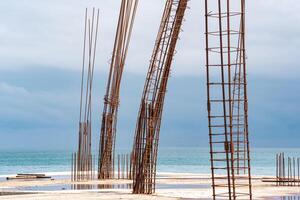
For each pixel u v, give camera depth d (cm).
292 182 4309
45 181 4562
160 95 3173
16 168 11444
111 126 4659
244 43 2414
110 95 4588
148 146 3278
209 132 2380
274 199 3203
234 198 2420
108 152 4678
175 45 3114
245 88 2433
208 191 3600
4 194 3462
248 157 2509
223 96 2327
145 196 3216
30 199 3092
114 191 3556
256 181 4612
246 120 2466
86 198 3133
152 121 3228
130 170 4612
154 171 3362
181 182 4562
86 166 4606
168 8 3114
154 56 3150
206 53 2327
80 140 4606
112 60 4500
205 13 2322
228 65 2316
